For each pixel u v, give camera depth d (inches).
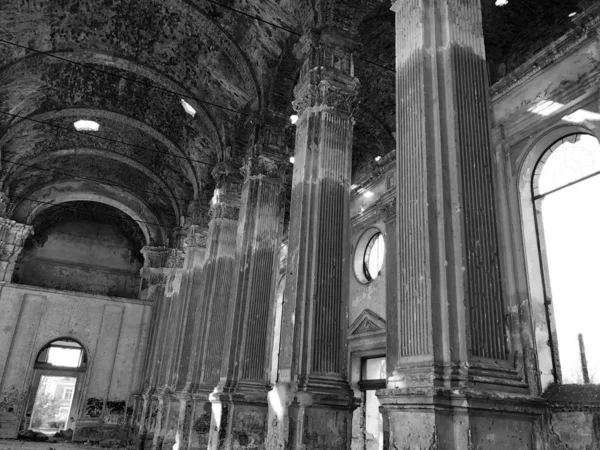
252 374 417.1
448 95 207.0
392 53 458.0
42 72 590.6
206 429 497.7
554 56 316.8
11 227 844.0
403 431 170.7
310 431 274.7
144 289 941.2
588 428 253.1
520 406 166.9
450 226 188.1
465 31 221.0
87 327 885.2
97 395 863.7
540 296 305.0
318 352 296.0
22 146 739.4
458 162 194.9
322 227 323.6
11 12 501.0
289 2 415.5
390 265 468.1
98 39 549.0
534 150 327.9
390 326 444.8
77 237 999.6
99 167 882.1
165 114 666.2
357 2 384.5
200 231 701.9
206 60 539.2
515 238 318.7
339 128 352.5
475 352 171.2
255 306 436.8
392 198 490.9
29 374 826.2
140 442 748.6
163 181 826.8
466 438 155.6
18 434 804.6
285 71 490.9
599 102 285.0
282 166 487.8
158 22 522.6
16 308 839.7
